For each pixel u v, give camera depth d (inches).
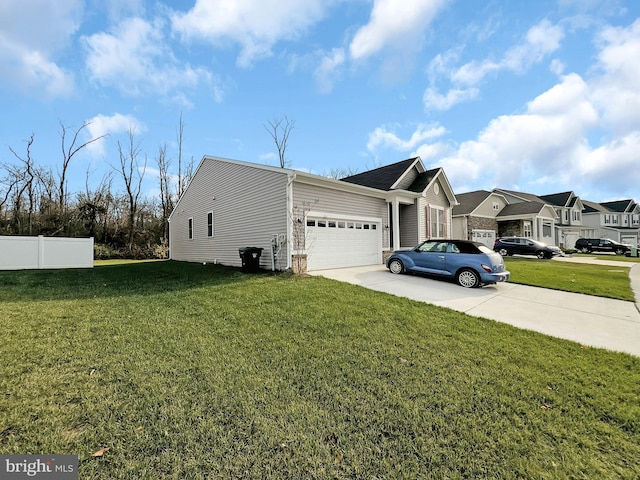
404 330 187.9
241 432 92.2
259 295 261.0
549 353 161.5
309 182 412.5
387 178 606.9
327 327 187.8
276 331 179.5
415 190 597.0
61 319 188.9
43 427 90.7
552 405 113.0
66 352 141.9
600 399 117.5
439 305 256.4
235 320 196.7
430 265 368.8
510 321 221.5
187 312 211.8
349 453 85.4
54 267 518.0
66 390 110.7
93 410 99.7
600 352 165.5
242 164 480.7
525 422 102.0
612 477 79.7
